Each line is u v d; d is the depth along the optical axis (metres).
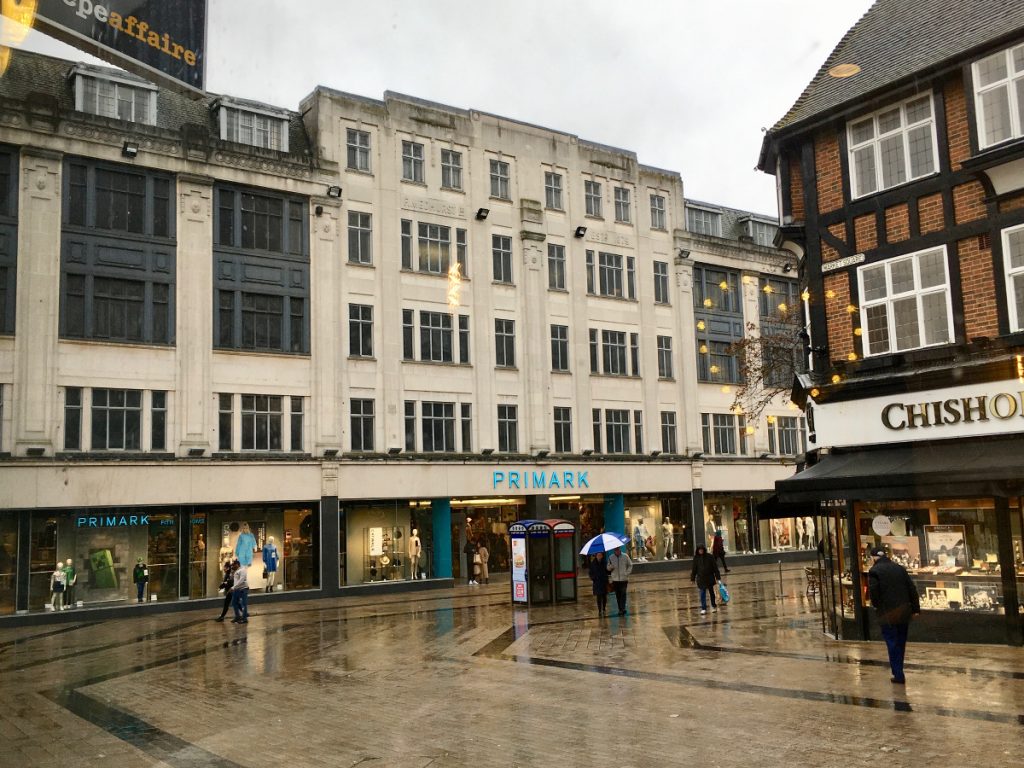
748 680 11.00
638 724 8.82
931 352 14.59
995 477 12.34
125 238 25.48
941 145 14.75
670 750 7.77
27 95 24.41
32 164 24.20
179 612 24.58
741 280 40.31
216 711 10.24
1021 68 13.63
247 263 27.52
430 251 31.42
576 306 34.78
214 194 27.16
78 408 24.44
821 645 13.79
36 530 23.39
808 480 14.31
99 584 24.03
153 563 24.98
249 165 27.66
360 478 28.55
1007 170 13.80
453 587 30.16
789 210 17.36
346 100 30.02
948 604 13.58
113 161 25.41
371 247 30.12
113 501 24.28
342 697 10.88
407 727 9.06
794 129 16.80
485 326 32.22
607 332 35.72
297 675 12.73
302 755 8.04
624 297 36.34
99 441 24.64
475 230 32.50
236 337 27.08
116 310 25.28
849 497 13.84
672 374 37.41
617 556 19.39
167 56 4.16
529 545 22.28
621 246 36.59
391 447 29.38
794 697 9.82
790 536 40.12
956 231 14.48
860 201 15.85
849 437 15.48
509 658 13.71
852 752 7.47
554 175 35.22
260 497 26.64
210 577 25.89
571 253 35.00
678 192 38.66
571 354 34.38
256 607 24.95
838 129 16.30
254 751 8.24
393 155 30.89
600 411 34.94
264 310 27.73
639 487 35.34
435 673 12.50
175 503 25.20
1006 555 13.01
